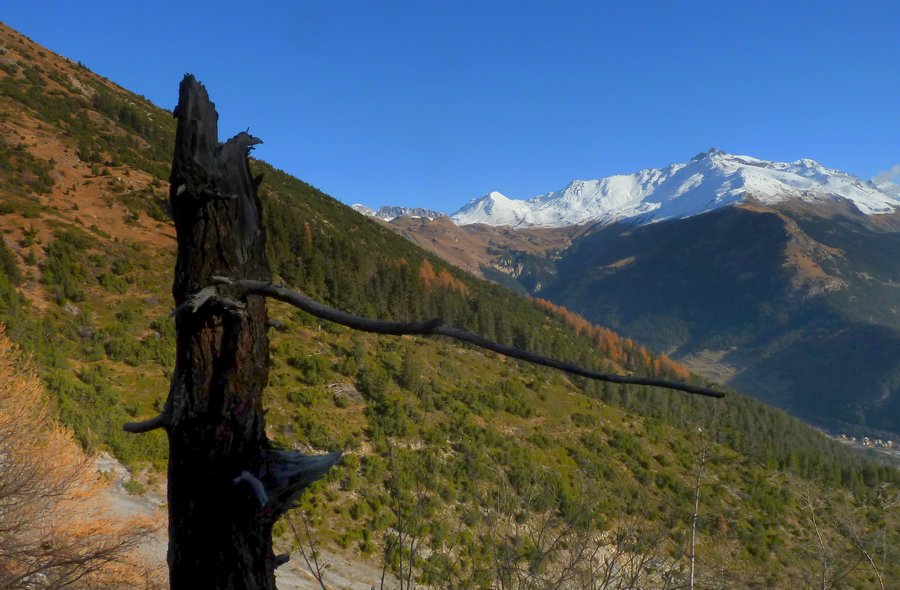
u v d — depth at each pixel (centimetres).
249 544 206
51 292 2573
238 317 213
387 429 2414
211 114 227
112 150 4809
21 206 3219
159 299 2898
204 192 208
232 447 208
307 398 2481
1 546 729
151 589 899
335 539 1758
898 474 3338
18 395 973
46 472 879
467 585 430
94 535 906
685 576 457
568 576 418
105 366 2219
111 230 3450
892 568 606
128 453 1741
